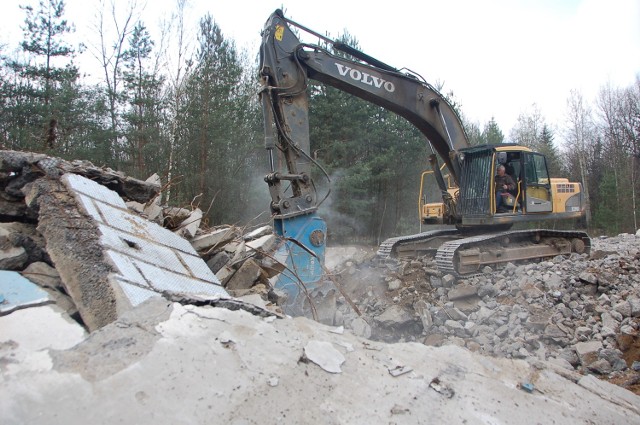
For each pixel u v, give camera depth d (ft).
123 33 68.03
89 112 60.59
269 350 7.93
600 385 9.84
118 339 7.28
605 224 100.17
